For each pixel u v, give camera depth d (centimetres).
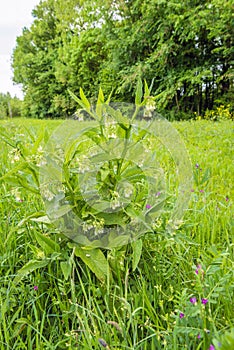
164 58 1277
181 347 102
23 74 2778
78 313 105
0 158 286
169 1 1216
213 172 307
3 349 103
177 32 1235
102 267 122
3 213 174
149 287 126
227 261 140
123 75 1403
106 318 116
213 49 1216
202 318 100
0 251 145
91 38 1723
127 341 105
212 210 201
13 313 122
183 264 141
